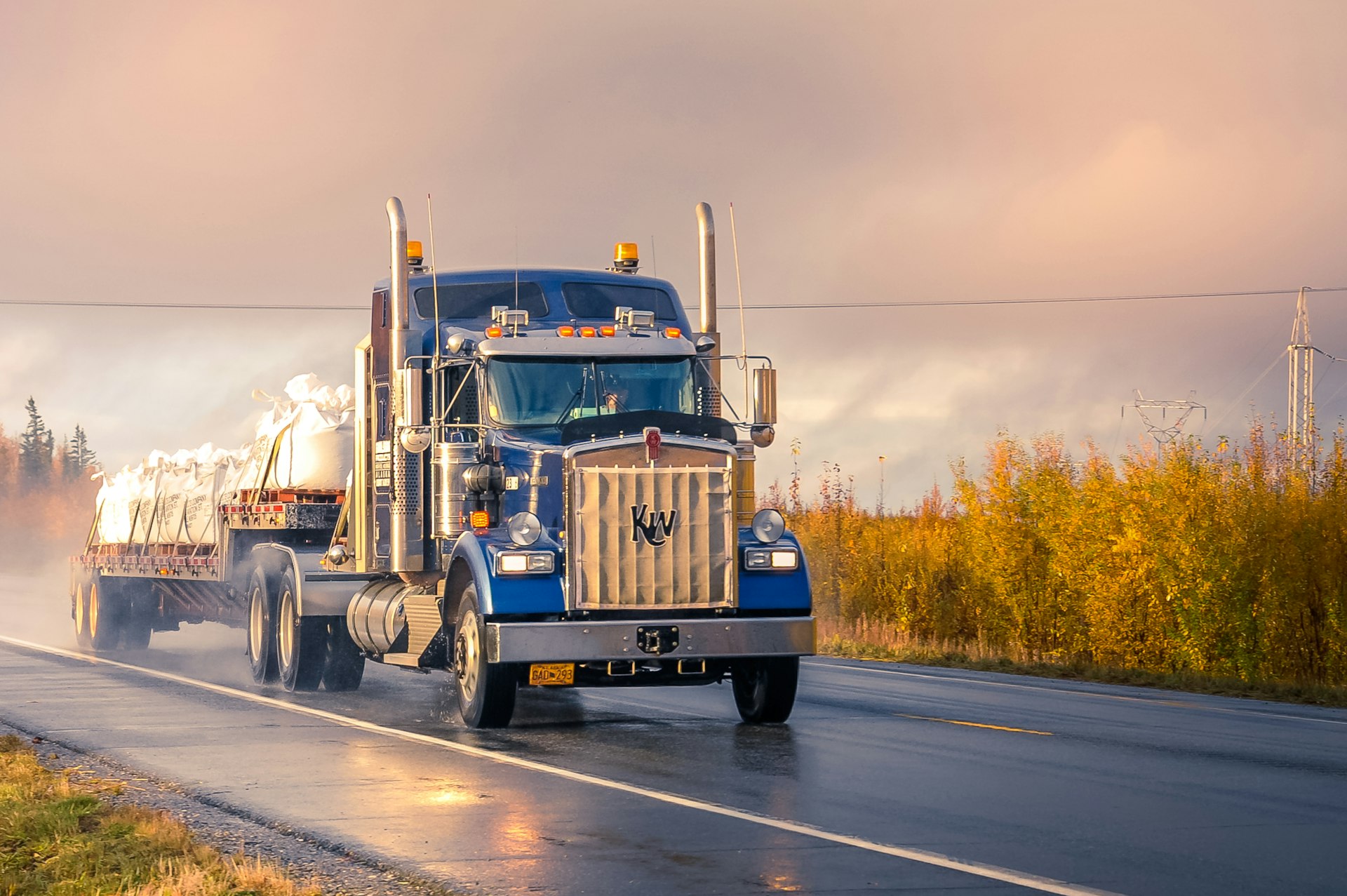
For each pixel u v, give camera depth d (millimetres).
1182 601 24859
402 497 17672
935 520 32094
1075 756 13758
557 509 15469
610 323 18031
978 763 13219
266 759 13688
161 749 14430
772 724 16422
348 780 12375
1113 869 8766
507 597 14992
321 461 22578
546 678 15070
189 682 22250
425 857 9242
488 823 10352
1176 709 18375
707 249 19094
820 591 34031
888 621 32125
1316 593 23750
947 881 8461
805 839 9688
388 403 18641
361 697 20250
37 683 21797
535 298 18188
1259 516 24328
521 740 15078
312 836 10000
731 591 15258
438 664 17078
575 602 14977
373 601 19234
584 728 16156
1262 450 24984
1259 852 9266
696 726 16266
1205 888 8281
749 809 10836
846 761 13375
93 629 29656
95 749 14516
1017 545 28312
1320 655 23766
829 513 35000
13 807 10852
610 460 15078
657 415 15727
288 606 21047
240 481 24484
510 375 16562
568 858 9164
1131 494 26172
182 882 8461
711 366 17375
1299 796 11461
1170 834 9836
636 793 11594
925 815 10602
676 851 9328
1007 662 26484
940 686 21734
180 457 27750
